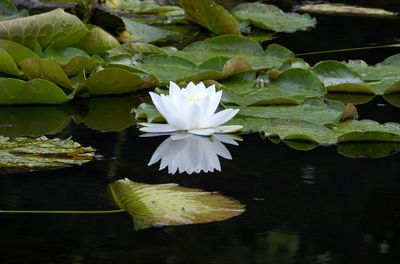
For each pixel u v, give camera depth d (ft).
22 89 15.53
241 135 13.93
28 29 18.02
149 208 10.34
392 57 18.78
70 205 10.44
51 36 18.33
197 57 19.65
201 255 9.07
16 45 17.08
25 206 10.37
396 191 11.19
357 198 10.91
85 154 12.52
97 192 10.91
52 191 10.89
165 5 27.94
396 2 29.86
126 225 9.84
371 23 25.21
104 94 16.70
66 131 14.03
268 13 25.58
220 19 22.85
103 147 13.07
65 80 16.30
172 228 9.78
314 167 12.23
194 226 9.87
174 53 19.95
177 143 13.35
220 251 9.16
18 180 11.26
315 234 9.66
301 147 13.29
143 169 11.97
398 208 10.54
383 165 12.37
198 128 14.16
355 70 18.34
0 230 9.62
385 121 14.89
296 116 14.76
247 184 11.37
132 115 15.25
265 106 15.51
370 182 11.57
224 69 17.02
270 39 22.66
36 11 24.08
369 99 16.63
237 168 12.12
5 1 21.26
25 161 12.00
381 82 17.65
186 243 9.37
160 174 11.76
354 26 24.64
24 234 9.53
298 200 10.79
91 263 8.82
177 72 17.83
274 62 19.27
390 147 13.41
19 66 17.28
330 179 11.66
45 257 8.92
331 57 20.08
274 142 13.52
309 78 16.72
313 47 21.39
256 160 12.52
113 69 16.31
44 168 11.76
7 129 13.99
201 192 11.00
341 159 12.65
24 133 13.80
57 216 10.07
